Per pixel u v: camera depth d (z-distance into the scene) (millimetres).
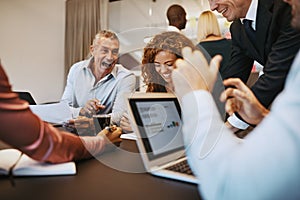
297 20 501
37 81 3896
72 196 502
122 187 550
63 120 1211
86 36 3713
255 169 327
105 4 3613
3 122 442
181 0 3324
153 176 614
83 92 1184
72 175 615
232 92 740
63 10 4023
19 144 493
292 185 312
